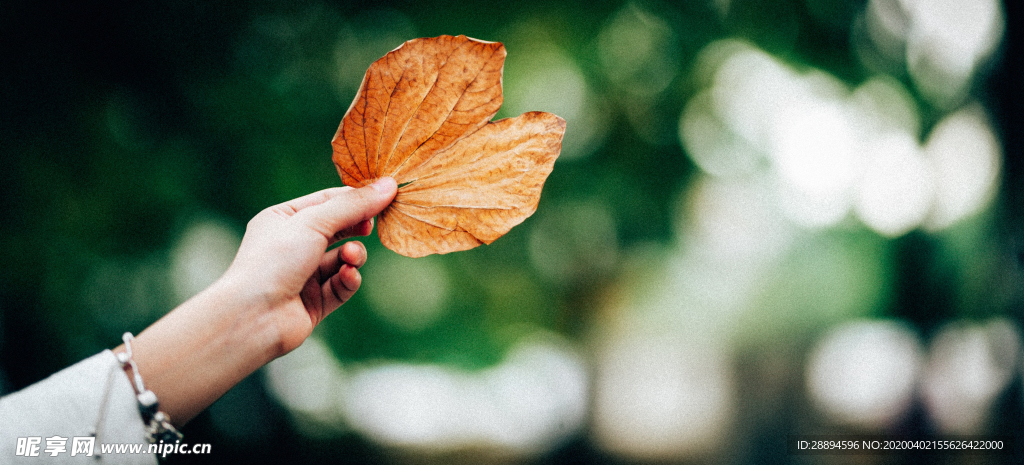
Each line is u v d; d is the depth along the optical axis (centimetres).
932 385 688
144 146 376
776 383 1177
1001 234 559
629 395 998
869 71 676
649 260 753
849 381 1336
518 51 583
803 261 1828
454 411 986
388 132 118
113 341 371
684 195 668
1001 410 523
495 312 725
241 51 426
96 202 353
